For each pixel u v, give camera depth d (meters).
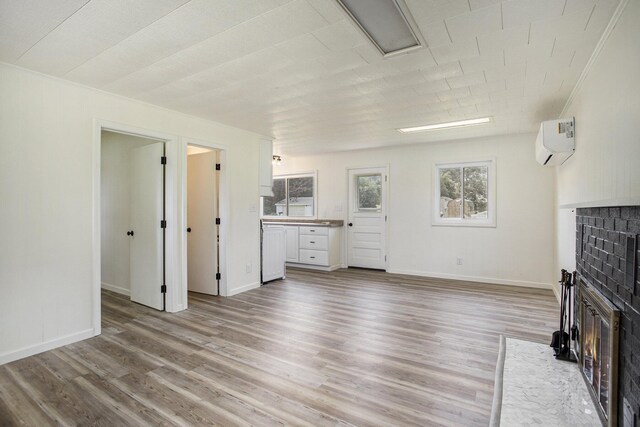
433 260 5.68
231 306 3.98
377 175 6.34
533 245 4.93
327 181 6.80
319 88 3.06
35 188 2.69
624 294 1.55
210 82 2.92
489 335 3.04
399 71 2.67
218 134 4.30
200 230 4.64
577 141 2.94
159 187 3.79
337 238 6.55
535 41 2.17
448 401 2.01
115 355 2.64
